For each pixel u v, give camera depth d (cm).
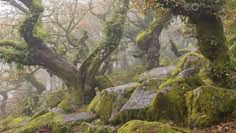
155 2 1079
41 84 3300
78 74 2200
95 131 1345
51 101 2561
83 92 2166
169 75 1780
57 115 1814
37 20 2058
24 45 2156
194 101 1029
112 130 1276
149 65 2383
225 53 1126
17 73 3189
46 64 2186
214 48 1118
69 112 2095
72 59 2722
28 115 2666
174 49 2756
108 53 2155
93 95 2172
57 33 3011
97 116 1569
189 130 975
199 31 1124
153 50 2389
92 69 2150
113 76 3297
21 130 1722
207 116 966
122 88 1553
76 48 2641
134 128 990
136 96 1347
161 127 959
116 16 2153
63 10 3067
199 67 1585
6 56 2105
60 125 1593
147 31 2423
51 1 2909
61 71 2195
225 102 971
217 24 1112
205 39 1114
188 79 1205
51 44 2912
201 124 961
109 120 1408
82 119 1595
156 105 1178
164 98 1158
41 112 2106
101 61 2152
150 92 1324
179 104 1104
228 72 1110
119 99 1480
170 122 1107
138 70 3091
